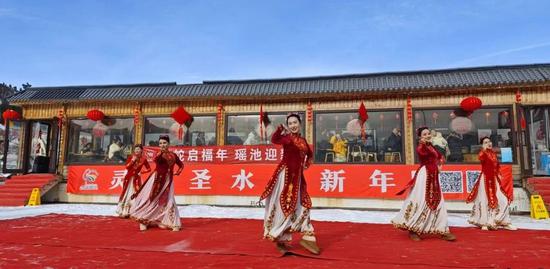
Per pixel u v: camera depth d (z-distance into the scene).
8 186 11.89
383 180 9.95
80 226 6.58
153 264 3.72
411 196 5.28
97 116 11.97
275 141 4.33
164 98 11.75
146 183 6.30
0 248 4.56
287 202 4.17
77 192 11.77
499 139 10.05
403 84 10.80
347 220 7.71
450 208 9.65
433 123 10.45
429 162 5.33
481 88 10.02
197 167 11.05
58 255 4.16
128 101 12.04
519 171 9.69
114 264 3.73
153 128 12.08
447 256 4.05
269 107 11.39
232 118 11.62
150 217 6.11
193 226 6.62
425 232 5.09
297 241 4.82
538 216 8.43
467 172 9.58
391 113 10.70
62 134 12.46
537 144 11.85
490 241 5.06
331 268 3.54
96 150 12.31
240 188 10.71
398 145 10.53
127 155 12.07
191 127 11.85
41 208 10.20
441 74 11.15
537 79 9.74
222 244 4.78
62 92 13.05
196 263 3.76
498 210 6.18
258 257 4.02
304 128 11.12
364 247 4.57
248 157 10.84
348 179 10.15
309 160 4.49
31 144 13.27
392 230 6.13
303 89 11.38
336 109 10.98
